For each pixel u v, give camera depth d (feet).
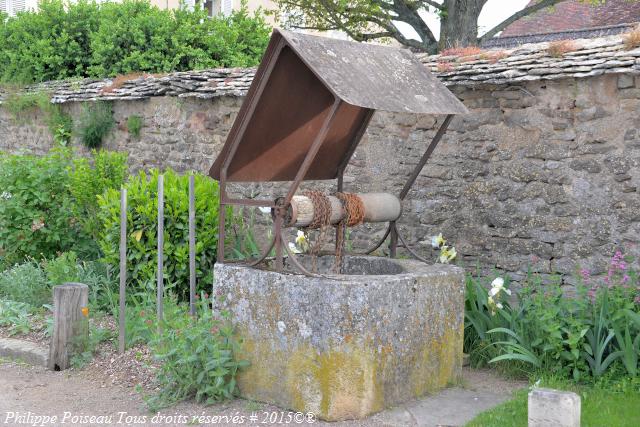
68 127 35.17
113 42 40.68
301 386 16.10
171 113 30.58
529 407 14.42
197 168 29.78
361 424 15.53
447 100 17.60
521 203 21.88
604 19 57.88
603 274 20.40
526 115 21.67
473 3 44.14
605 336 18.19
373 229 24.94
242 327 17.10
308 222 17.01
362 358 15.70
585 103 20.63
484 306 20.67
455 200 23.18
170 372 17.58
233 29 44.24
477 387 18.24
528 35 58.65
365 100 15.19
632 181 19.98
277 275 16.46
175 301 22.74
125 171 29.81
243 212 27.96
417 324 16.98
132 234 23.80
